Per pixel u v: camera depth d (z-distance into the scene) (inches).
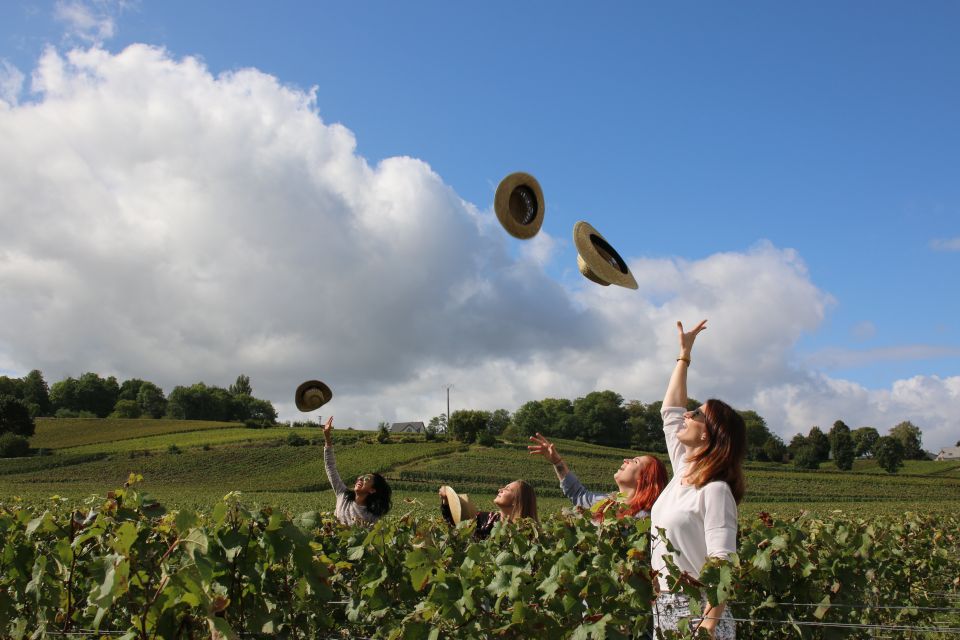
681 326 187.0
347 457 3540.8
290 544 134.3
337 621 174.2
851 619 188.9
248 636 142.0
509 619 145.0
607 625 129.3
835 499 2832.2
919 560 295.4
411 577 150.8
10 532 154.0
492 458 3545.8
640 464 190.4
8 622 147.6
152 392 7219.5
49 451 3949.3
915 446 5861.2
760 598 177.9
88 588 150.6
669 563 137.7
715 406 146.0
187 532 119.3
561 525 176.4
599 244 202.2
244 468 3388.3
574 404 6063.0
